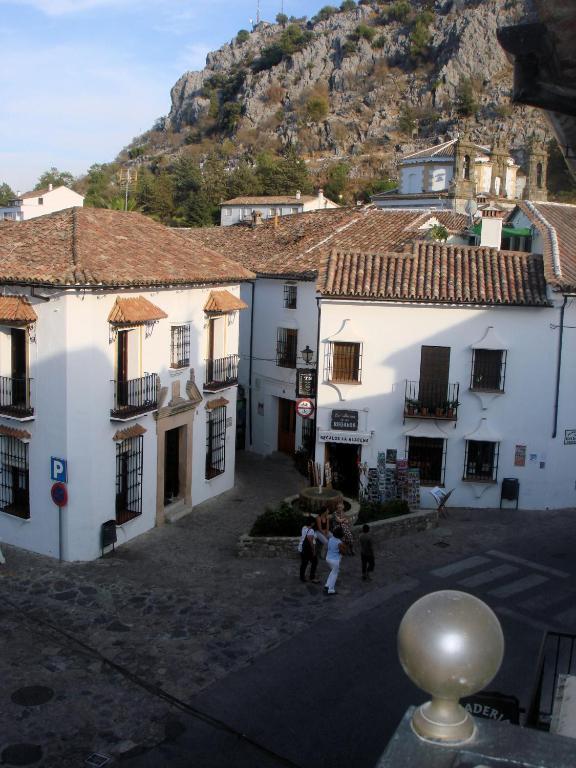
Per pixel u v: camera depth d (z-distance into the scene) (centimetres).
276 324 3036
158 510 2253
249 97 14288
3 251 2050
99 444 1978
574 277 2392
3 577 1866
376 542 2134
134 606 1717
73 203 8631
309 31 15188
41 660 1468
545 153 4934
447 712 237
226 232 3822
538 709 953
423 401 2419
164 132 15938
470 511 2431
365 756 1177
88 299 1906
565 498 2475
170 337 2248
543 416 2422
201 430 2456
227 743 1212
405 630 232
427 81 12900
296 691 1365
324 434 2461
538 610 1711
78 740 1216
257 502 2517
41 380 1961
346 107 13225
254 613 1692
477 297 2370
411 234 3266
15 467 2084
